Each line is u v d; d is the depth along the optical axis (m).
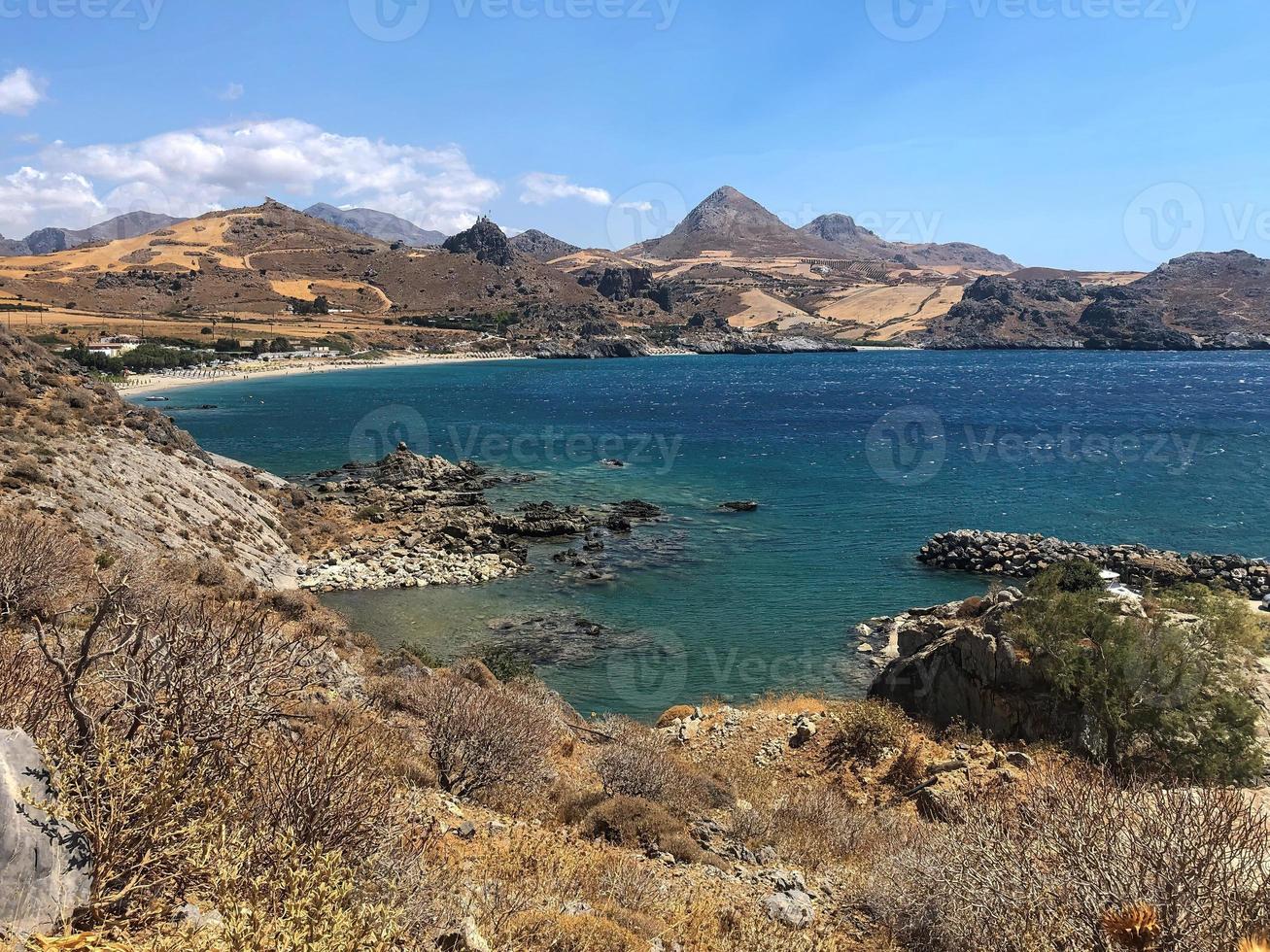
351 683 12.53
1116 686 15.35
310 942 3.64
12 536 12.28
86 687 5.18
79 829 3.78
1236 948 4.82
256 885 3.98
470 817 9.28
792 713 20.00
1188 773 14.10
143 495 31.92
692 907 8.13
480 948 5.19
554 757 14.30
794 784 15.86
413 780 9.45
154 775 4.18
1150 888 5.38
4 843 3.41
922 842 9.05
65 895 3.53
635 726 19.69
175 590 14.32
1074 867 5.82
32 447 29.70
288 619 19.06
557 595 34.91
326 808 5.05
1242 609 18.83
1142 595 32.62
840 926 8.58
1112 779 6.80
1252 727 14.95
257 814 4.76
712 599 34.41
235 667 5.21
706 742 18.77
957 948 6.95
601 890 7.93
